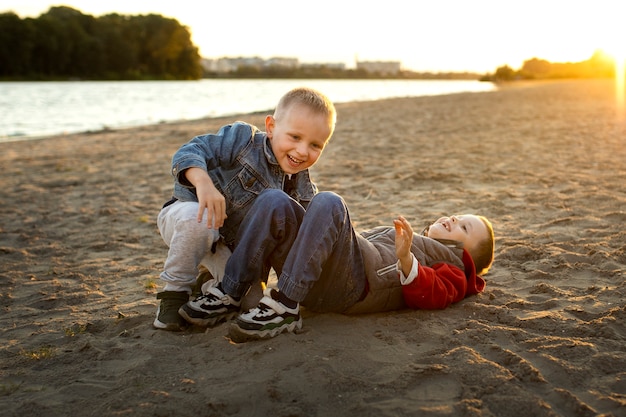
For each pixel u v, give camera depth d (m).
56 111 25.72
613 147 8.87
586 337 2.41
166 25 88.81
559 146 9.17
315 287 2.58
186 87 64.69
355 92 49.78
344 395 1.98
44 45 71.81
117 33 82.00
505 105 20.86
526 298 2.92
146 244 4.48
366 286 2.63
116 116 23.14
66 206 5.96
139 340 2.52
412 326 2.53
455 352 2.24
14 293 3.38
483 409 1.88
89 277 3.65
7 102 30.88
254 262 2.48
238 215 2.64
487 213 4.93
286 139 2.54
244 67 147.75
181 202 2.62
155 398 1.99
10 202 6.19
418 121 15.18
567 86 40.44
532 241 3.97
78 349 2.45
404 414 1.87
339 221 2.40
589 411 1.86
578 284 3.11
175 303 2.63
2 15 68.62
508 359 2.19
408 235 2.48
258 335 2.37
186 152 2.53
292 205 2.45
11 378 2.23
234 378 2.11
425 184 6.38
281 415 1.88
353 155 8.95
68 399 2.05
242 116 20.02
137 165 8.93
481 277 3.22
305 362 2.18
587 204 5.05
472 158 8.20
